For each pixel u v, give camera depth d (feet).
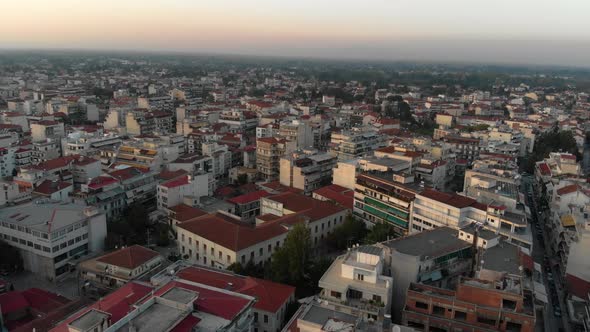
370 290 350.23
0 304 385.50
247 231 492.13
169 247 556.51
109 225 556.10
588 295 438.81
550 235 629.10
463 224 490.90
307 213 557.74
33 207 520.42
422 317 345.72
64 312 372.79
